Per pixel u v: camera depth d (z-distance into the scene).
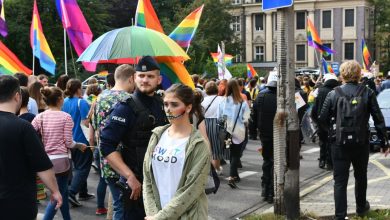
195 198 3.41
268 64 62.72
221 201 7.75
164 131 3.69
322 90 9.45
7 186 3.66
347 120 5.67
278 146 6.18
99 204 6.97
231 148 8.68
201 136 3.54
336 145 5.77
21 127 3.74
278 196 6.32
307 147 13.67
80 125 7.29
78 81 7.54
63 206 5.85
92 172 10.05
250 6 65.75
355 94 5.72
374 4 60.66
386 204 7.04
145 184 3.65
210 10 57.38
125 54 5.31
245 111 8.59
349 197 7.45
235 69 41.59
